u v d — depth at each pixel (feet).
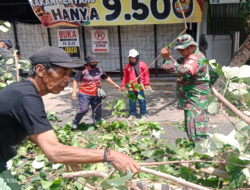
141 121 15.06
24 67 14.94
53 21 30.53
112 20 29.50
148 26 33.30
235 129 6.92
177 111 22.56
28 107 5.70
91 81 18.24
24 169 10.82
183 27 32.50
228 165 6.79
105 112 23.31
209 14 35.42
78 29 33.86
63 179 7.77
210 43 32.22
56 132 14.44
